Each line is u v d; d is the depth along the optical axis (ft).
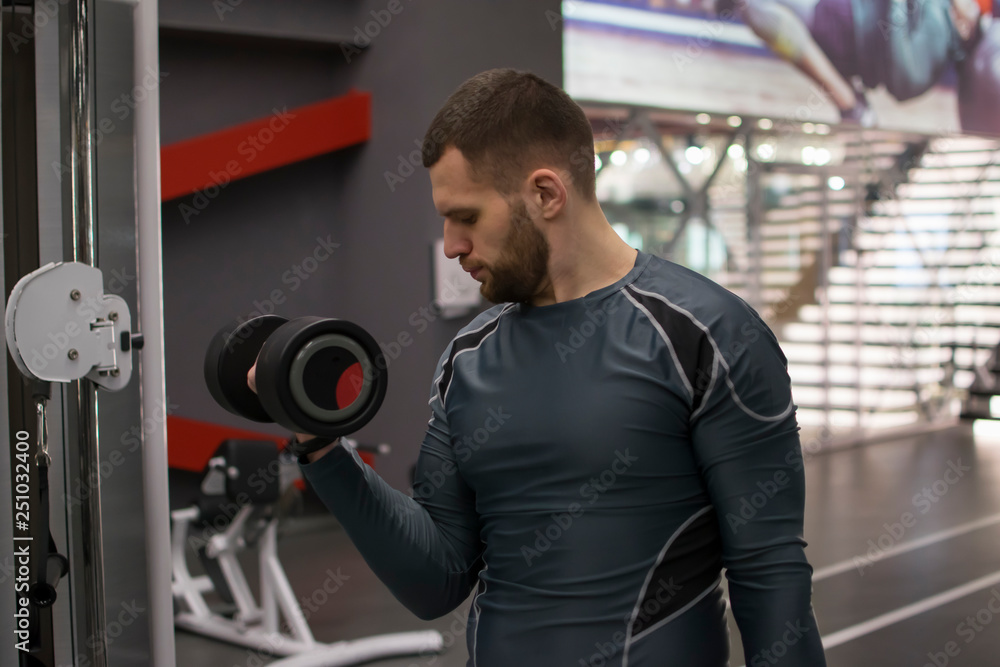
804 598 2.91
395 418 17.22
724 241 21.07
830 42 21.25
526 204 3.01
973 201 25.73
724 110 19.70
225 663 9.86
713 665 3.08
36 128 4.34
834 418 23.20
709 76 19.43
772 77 20.35
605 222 3.26
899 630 10.64
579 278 3.16
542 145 2.99
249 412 3.16
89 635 4.08
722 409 2.93
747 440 2.93
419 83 16.01
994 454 21.89
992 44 24.73
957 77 24.09
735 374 2.92
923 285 24.99
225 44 16.94
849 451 22.62
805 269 22.57
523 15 17.02
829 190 22.72
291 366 2.77
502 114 2.95
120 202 5.08
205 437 15.96
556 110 3.02
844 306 23.32
